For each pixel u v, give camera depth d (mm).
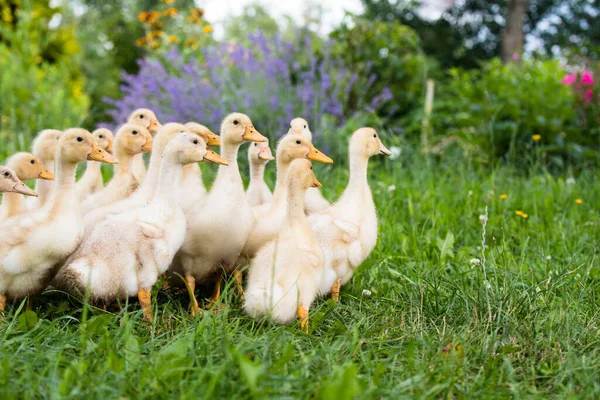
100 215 1663
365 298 1729
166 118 2742
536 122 2824
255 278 1560
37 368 1371
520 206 2303
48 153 1817
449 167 2590
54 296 1664
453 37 7039
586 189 2449
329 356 1395
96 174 1921
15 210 1676
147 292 1583
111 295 1563
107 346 1379
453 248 2043
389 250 1971
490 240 2094
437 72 4223
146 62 3090
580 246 2020
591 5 7055
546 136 2846
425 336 1515
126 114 2867
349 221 1692
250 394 1271
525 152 2756
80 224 1593
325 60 2965
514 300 1588
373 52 3373
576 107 2980
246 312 1550
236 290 1728
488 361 1425
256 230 1741
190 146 1601
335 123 2852
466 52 7148
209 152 1619
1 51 3844
